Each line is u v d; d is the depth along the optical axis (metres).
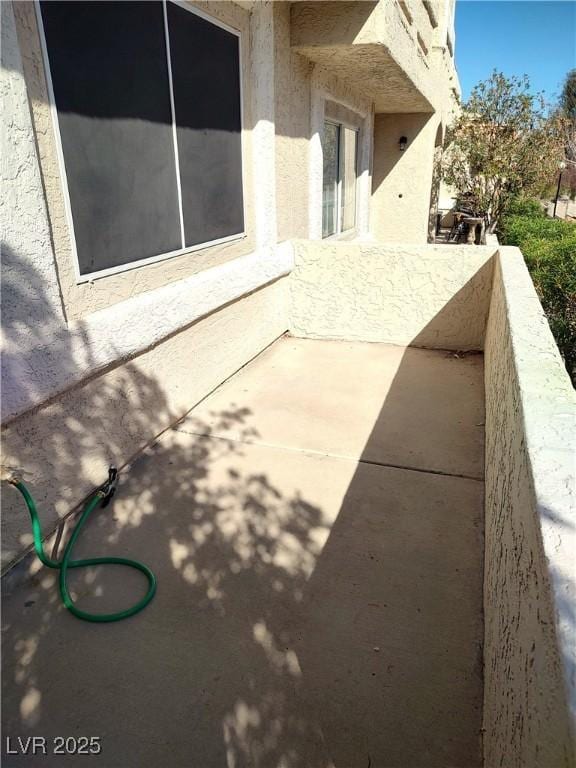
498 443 2.83
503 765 1.49
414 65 7.16
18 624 2.47
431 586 2.70
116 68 3.14
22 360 2.58
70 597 2.62
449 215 20.77
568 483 1.46
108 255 3.28
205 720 2.07
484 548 2.95
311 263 6.12
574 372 5.52
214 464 3.73
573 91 34.66
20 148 2.46
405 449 3.97
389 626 2.47
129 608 2.56
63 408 2.99
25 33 2.51
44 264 2.68
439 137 12.52
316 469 3.70
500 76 12.90
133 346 3.46
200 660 2.31
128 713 2.09
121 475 3.56
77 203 2.98
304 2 5.21
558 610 1.08
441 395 4.87
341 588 2.69
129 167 3.36
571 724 0.90
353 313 6.19
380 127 10.62
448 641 2.39
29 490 2.78
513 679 1.50
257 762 1.93
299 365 5.55
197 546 2.97
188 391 4.40
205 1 4.00
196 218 4.24
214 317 4.69
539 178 13.14
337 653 2.34
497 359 3.65
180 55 3.76
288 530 3.10
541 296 6.11
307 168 6.39
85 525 3.11
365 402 4.73
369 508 3.30
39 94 2.65
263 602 2.61
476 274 5.70
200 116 4.12
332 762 1.93
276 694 2.17
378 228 11.20
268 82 4.98
